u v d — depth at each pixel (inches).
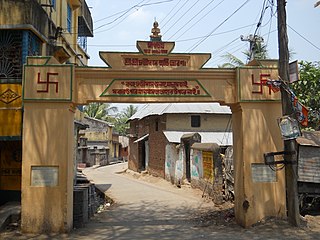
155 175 1067.9
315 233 352.5
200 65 397.1
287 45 390.9
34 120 371.9
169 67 394.6
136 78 392.8
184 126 977.5
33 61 376.2
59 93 373.4
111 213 524.7
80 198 417.1
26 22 416.8
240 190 400.8
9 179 466.3
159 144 1039.6
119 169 1539.1
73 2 661.3
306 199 463.2
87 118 1892.2
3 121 405.7
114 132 2178.9
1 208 423.2
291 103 381.1
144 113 1147.9
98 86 388.5
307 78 654.5
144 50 392.8
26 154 368.2
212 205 579.2
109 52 389.4
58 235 357.4
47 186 366.3
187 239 347.3
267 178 391.5
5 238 346.3
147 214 513.3
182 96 394.9
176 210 545.0
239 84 395.2
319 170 442.3
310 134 469.1
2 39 425.1
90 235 366.9
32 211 363.6
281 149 394.6
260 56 817.5
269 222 381.4
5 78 419.5
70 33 661.3
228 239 341.7
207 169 667.4
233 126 426.0
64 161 369.4
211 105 997.8
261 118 396.5
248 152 390.6
